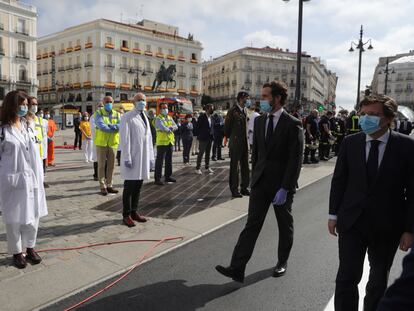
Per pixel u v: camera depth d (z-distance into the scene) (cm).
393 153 269
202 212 645
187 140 1308
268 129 393
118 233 528
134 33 6450
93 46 6116
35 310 324
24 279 380
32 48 5216
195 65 7325
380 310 125
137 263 426
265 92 390
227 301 348
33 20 5188
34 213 414
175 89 7019
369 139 281
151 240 501
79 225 562
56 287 364
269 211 671
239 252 383
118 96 6297
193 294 360
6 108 398
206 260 442
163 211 652
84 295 354
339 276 280
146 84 6662
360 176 278
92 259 434
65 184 889
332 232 300
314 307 337
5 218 397
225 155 1645
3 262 420
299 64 1300
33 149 416
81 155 1596
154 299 350
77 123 1900
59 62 6794
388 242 276
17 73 5069
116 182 927
